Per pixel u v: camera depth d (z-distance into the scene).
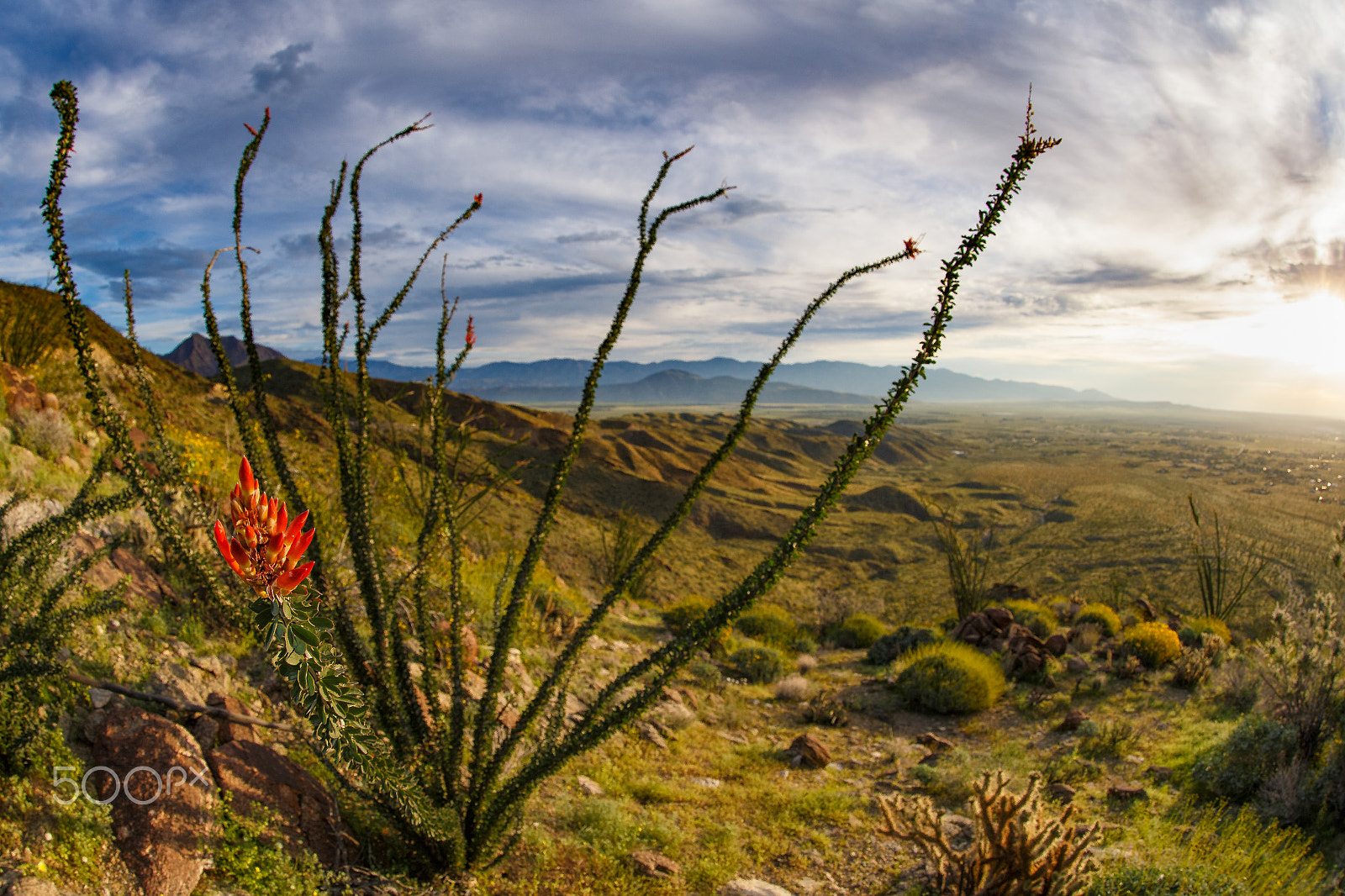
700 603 16.12
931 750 8.43
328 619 1.25
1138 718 9.25
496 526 12.58
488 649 7.50
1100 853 4.79
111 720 3.37
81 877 2.55
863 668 13.63
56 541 3.26
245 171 3.14
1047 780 7.01
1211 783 6.51
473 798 3.89
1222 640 12.11
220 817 3.16
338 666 1.32
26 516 4.86
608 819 5.07
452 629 3.96
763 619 16.38
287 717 4.53
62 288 2.51
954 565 17.75
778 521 83.00
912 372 2.79
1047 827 3.88
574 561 28.08
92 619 4.10
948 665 10.38
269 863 3.13
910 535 79.88
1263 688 7.60
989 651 12.70
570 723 6.88
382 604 3.71
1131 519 81.00
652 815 5.54
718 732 8.51
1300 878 4.50
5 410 6.88
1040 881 3.83
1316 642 6.60
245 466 1.01
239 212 3.21
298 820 3.56
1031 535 72.44
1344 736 6.09
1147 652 12.05
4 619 3.11
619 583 3.91
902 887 4.87
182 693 3.99
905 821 4.30
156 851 2.79
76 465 6.78
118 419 2.77
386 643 3.97
